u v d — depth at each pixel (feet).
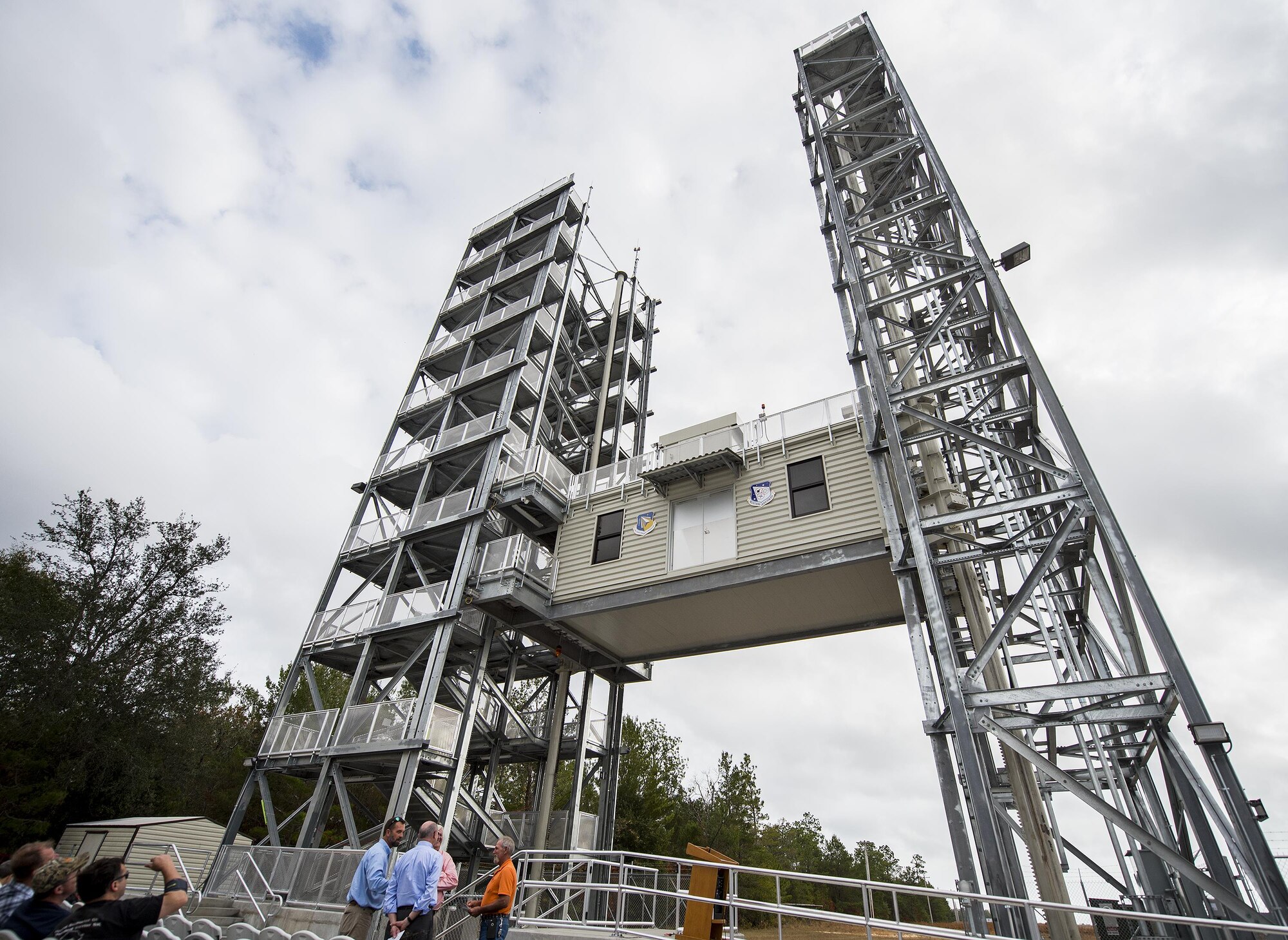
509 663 77.92
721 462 60.44
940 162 50.72
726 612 61.82
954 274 47.11
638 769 123.34
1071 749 39.96
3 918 17.29
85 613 106.52
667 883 64.85
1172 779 29.86
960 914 30.42
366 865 25.76
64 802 92.94
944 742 34.71
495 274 97.71
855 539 51.85
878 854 235.20
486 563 66.03
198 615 117.29
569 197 100.42
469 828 64.13
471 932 43.55
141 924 14.88
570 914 62.49
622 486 68.23
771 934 80.18
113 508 115.24
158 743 106.22
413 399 91.15
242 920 49.52
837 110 66.03
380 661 73.67
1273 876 23.25
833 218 55.26
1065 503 36.73
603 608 62.03
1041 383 37.29
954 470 53.62
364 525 80.33
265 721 138.00
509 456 74.43
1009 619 32.89
